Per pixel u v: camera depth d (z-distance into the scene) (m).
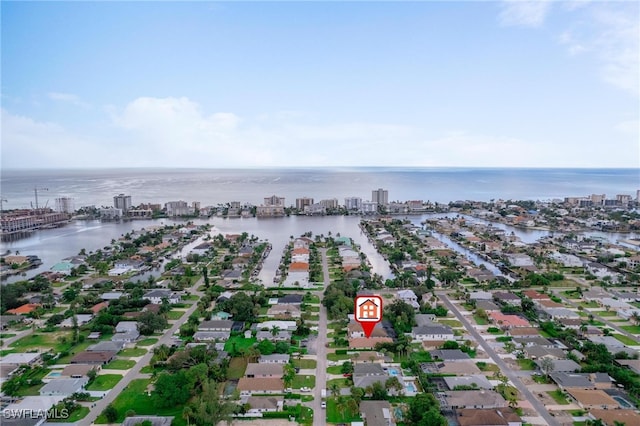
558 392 126.75
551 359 139.75
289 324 173.12
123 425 107.69
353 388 120.75
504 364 143.50
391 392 124.75
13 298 198.00
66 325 177.62
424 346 154.50
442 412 116.56
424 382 127.62
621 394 124.56
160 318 172.00
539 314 186.12
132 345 158.75
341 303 185.88
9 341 162.62
